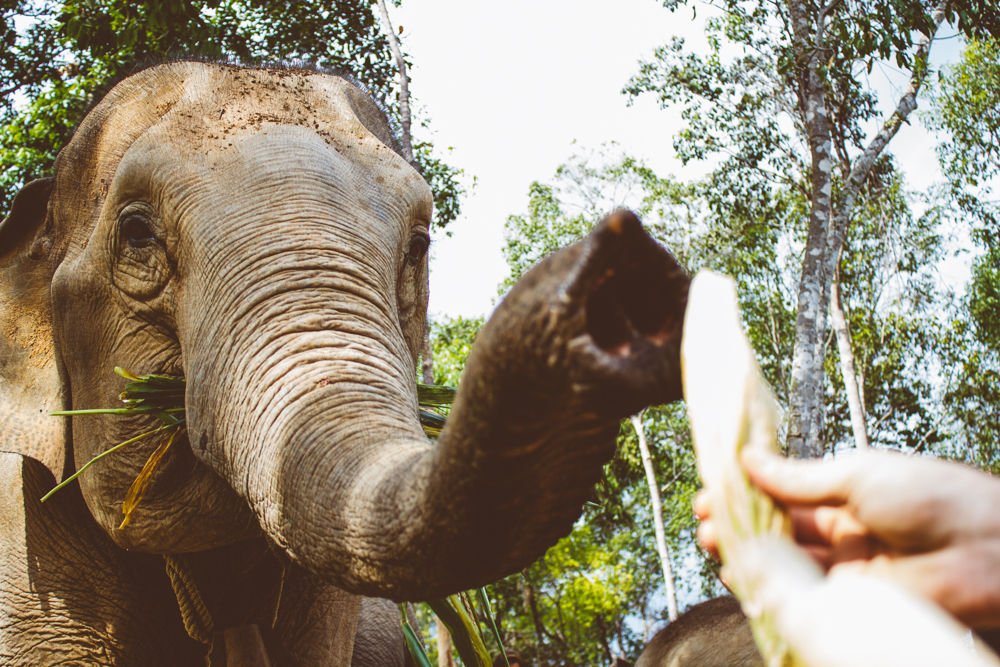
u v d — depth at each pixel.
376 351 2.14
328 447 1.78
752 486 0.57
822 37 11.87
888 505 0.54
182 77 2.96
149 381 2.59
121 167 2.74
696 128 19.41
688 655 3.50
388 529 1.44
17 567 3.07
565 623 22.70
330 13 10.05
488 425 1.02
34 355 3.00
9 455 3.18
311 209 2.47
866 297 22.89
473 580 1.37
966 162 22.28
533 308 0.87
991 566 0.52
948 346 23.70
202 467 2.66
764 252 20.95
